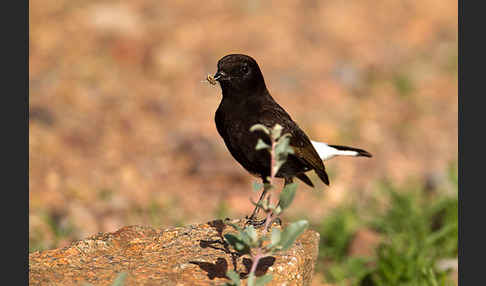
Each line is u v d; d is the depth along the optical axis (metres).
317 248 8.84
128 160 15.51
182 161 15.55
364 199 13.70
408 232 11.87
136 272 7.48
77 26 22.34
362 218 12.71
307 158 9.68
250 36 22.28
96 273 7.48
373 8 24.89
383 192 13.60
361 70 20.70
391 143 16.69
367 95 19.42
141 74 20.08
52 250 8.07
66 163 15.09
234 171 14.81
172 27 22.62
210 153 15.53
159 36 21.88
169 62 20.16
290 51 21.52
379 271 10.68
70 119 17.20
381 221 12.28
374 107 18.67
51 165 14.89
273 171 6.78
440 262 11.14
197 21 23.25
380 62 21.19
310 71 20.44
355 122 17.69
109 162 15.34
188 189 14.35
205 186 14.49
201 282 7.24
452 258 11.34
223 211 13.02
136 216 13.10
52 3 24.16
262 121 9.28
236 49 21.41
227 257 7.80
